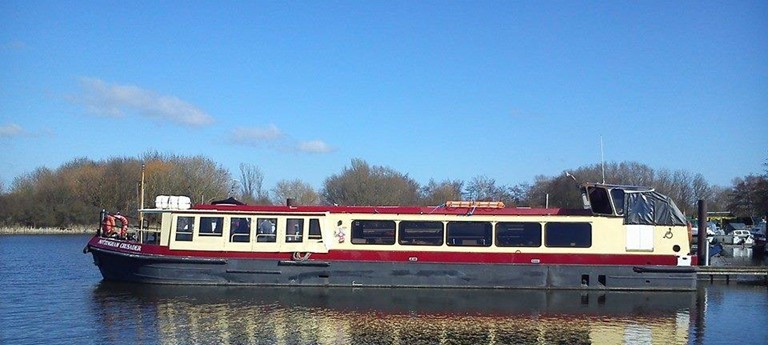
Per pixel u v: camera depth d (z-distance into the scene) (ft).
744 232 215.31
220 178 252.42
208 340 56.29
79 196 250.57
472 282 78.38
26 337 57.00
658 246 78.59
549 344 56.85
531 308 70.54
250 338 57.16
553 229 78.89
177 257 78.89
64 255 137.08
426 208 79.87
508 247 78.59
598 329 62.08
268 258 78.74
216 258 78.74
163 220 80.43
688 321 65.87
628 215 78.59
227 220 79.61
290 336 58.18
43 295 76.89
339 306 70.18
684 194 294.87
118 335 57.67
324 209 79.87
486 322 64.34
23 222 240.73
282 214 79.46
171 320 63.36
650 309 70.74
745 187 278.67
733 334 60.64
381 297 74.43
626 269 78.13
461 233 79.25
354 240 79.20
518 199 266.36
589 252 78.23
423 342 57.00
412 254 78.64
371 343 56.29
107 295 75.77
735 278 99.96
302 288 78.33
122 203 241.96
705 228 101.86
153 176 223.71
